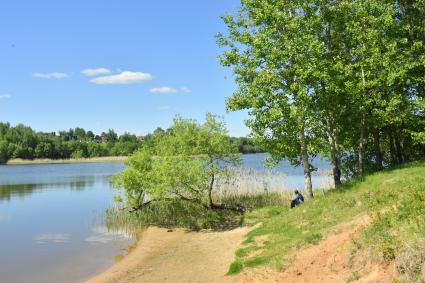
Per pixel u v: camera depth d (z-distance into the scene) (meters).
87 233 27.94
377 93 24.28
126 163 30.84
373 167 28.44
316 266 13.01
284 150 24.09
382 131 28.28
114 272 19.30
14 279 18.84
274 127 23.28
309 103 22.31
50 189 57.03
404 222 11.91
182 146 28.16
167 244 23.75
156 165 27.88
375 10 24.33
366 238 12.25
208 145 28.08
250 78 23.59
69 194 50.56
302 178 54.03
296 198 25.00
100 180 72.62
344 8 24.25
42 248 24.23
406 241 10.52
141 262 20.52
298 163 25.17
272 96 22.41
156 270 18.69
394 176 19.81
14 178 79.06
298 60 21.86
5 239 26.52
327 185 35.19
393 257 10.52
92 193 51.31
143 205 31.12
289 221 19.97
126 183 30.22
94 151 174.75
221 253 19.42
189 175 26.91
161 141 30.67
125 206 34.53
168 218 29.69
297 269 13.41
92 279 18.58
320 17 23.12
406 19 25.86
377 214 12.98
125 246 24.34
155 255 21.62
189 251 21.23
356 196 18.88
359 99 23.66
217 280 15.21
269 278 13.66
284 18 22.38
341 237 14.03
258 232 20.38
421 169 19.78
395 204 14.11
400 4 26.36
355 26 23.70
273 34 23.12
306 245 15.06
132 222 29.84
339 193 20.58
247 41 23.14
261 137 23.91
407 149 28.50
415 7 25.48
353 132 26.38
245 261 15.98
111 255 22.50
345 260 12.22
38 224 31.30
